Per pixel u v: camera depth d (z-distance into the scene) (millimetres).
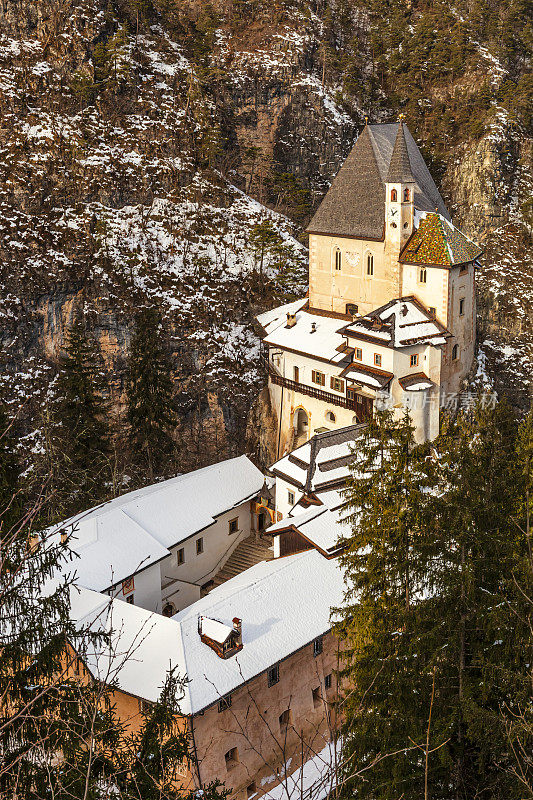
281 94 122875
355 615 36125
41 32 102188
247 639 42875
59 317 83438
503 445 38500
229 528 61219
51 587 46312
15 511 29266
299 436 81000
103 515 53688
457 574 32844
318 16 146750
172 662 40656
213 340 87375
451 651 33000
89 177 93375
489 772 32531
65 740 23844
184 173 101938
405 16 155750
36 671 25281
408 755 31578
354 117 133375
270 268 96312
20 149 91250
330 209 78812
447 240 70188
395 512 34906
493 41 148625
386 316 69188
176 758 25500
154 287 88625
